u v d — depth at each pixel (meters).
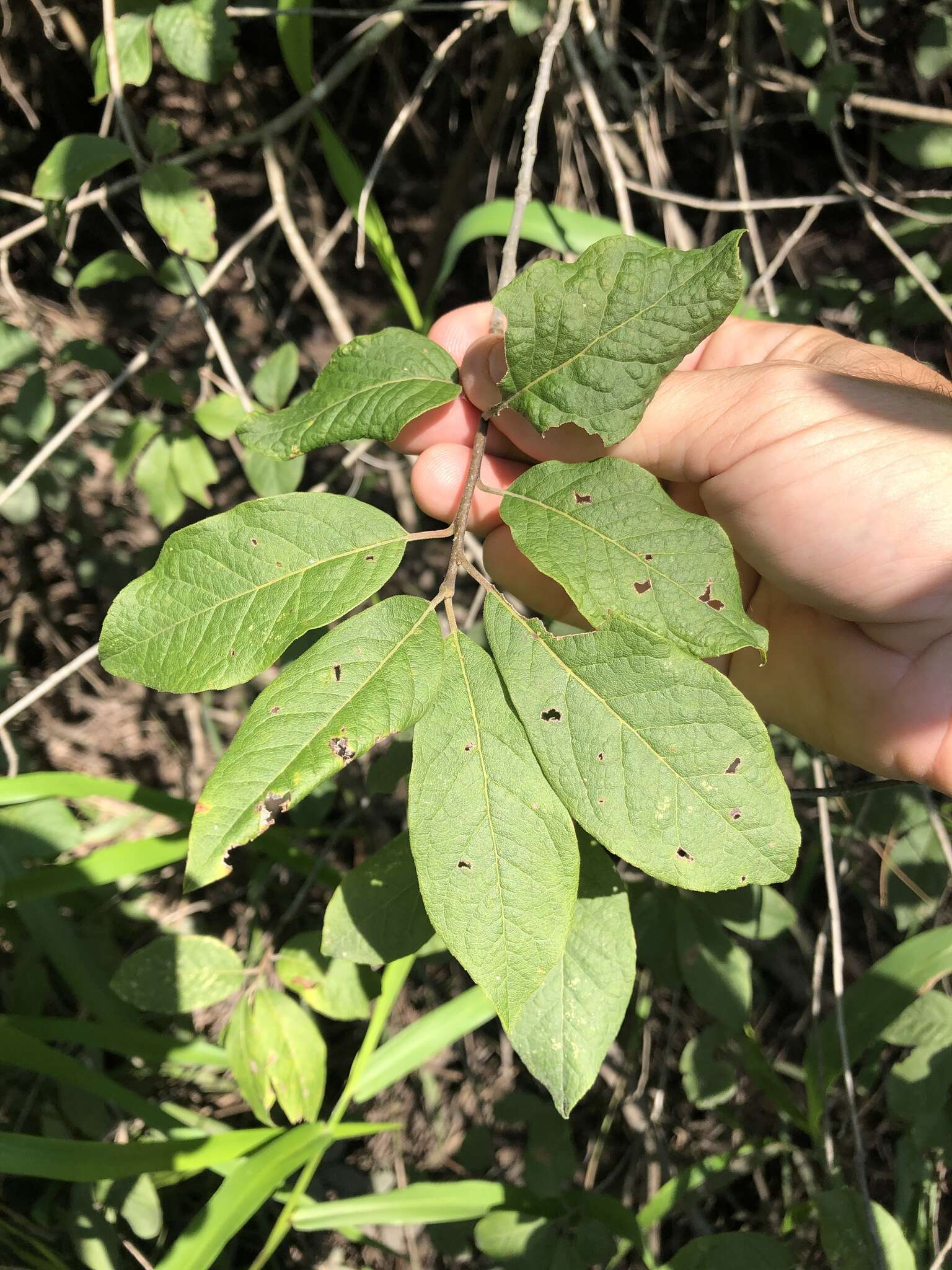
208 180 0.70
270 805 0.19
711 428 0.30
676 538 0.21
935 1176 0.48
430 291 0.67
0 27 0.62
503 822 0.20
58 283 0.70
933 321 0.56
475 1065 0.64
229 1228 0.32
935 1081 0.38
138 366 0.44
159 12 0.40
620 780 0.20
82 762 0.69
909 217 0.54
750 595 0.36
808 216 0.49
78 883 0.39
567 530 0.22
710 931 0.40
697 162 0.68
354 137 0.71
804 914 0.64
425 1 0.63
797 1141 0.58
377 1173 0.62
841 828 0.54
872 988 0.39
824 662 0.34
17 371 0.62
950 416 0.29
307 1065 0.36
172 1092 0.58
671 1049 0.58
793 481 0.29
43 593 0.69
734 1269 0.37
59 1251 0.48
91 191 0.69
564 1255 0.40
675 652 0.20
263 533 0.22
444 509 0.35
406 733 0.39
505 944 0.20
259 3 0.44
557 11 0.47
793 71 0.61
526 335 0.23
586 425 0.22
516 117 0.64
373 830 0.62
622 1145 0.62
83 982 0.44
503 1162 0.62
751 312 0.49
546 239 0.44
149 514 0.69
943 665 0.31
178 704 0.69
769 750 0.20
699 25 0.62
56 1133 0.47
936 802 0.47
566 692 0.21
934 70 0.47
